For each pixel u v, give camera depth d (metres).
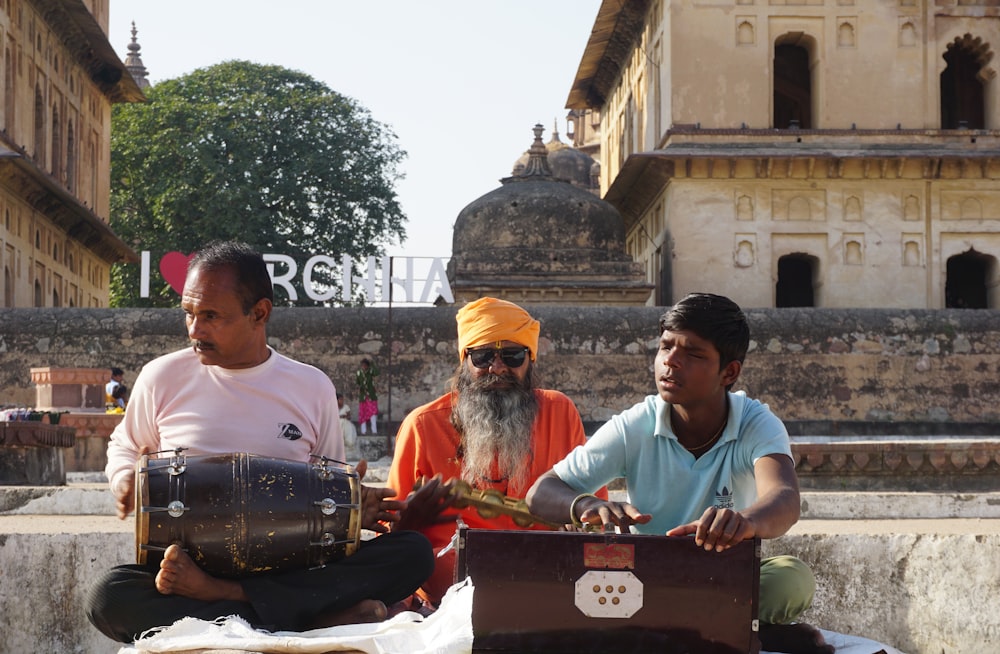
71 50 33.00
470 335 4.42
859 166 27.81
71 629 4.74
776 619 3.59
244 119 37.50
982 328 23.25
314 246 37.81
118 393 17.66
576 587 3.07
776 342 23.03
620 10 32.00
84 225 33.28
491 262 26.66
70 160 33.41
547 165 29.03
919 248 27.98
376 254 38.50
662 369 3.54
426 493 4.08
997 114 28.62
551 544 3.08
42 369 17.12
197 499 3.35
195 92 38.59
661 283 29.25
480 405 4.38
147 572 3.49
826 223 27.97
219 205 35.84
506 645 3.07
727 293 27.84
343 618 3.53
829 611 4.99
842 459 11.27
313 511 3.43
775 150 27.72
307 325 22.31
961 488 11.42
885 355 23.11
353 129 38.69
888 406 23.02
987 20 28.45
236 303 3.80
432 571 3.77
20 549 4.75
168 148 36.97
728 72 27.95
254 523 3.37
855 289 27.94
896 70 28.19
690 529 3.12
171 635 3.23
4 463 10.31
